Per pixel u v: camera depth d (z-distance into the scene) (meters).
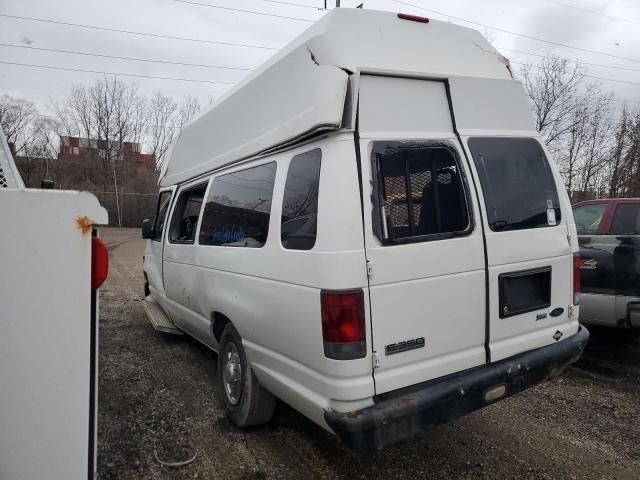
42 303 1.46
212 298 3.75
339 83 2.42
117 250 16.84
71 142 39.22
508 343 2.91
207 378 4.47
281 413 3.73
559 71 25.36
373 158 2.51
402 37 2.79
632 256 4.47
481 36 3.20
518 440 3.30
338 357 2.33
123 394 4.09
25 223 1.44
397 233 2.52
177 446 3.23
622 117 22.52
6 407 1.43
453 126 2.86
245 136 3.50
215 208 3.93
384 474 2.90
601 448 3.19
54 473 1.49
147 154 42.34
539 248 3.08
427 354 2.57
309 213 2.58
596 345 5.42
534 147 3.23
